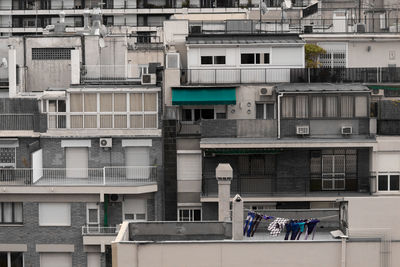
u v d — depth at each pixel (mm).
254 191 70875
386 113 71500
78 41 84188
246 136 71438
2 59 82938
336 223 48781
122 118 73375
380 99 74562
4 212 70250
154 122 73312
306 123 71500
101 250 69125
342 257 42938
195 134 72750
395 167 70375
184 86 74062
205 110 75375
